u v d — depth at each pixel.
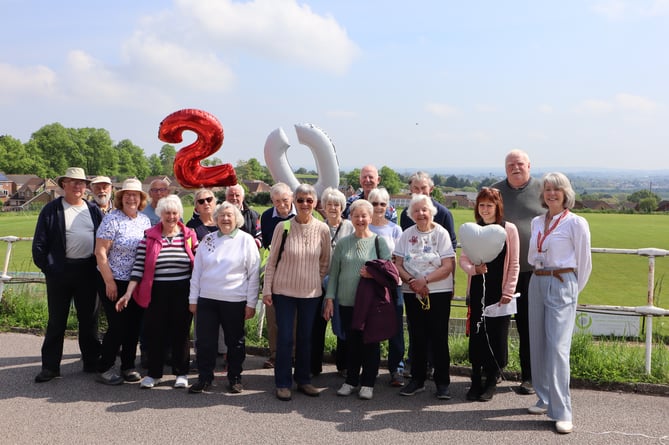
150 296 5.62
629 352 6.07
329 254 5.66
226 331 5.56
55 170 128.12
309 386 5.52
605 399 5.33
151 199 7.32
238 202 6.71
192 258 5.82
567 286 4.86
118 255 5.83
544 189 5.05
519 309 5.66
